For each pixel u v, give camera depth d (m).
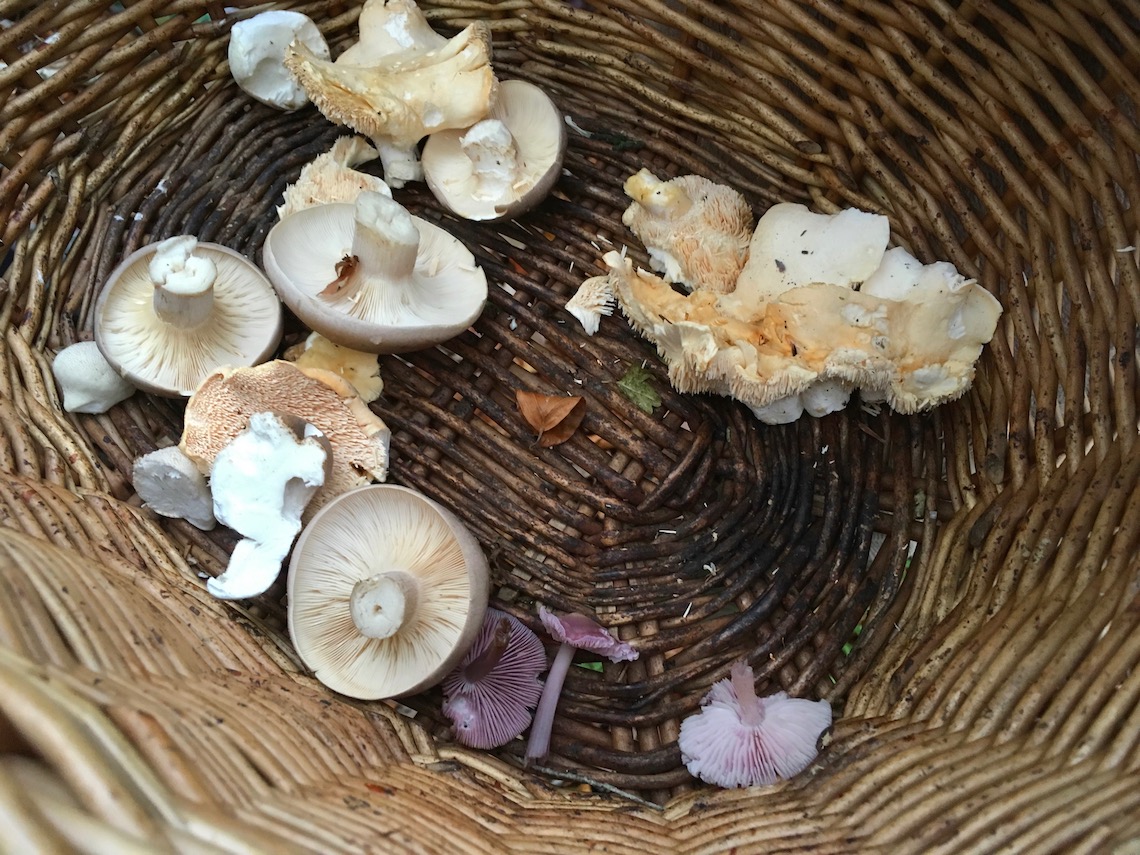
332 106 0.40
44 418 0.35
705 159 0.44
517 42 0.47
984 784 0.27
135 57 0.42
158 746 0.22
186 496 0.35
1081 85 0.35
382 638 0.32
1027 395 0.37
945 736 0.30
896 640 0.35
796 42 0.41
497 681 0.34
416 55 0.42
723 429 0.40
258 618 0.35
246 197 0.42
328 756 0.28
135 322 0.36
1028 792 0.26
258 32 0.42
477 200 0.42
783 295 0.37
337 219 0.39
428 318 0.38
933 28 0.37
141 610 0.30
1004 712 0.30
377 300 0.37
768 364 0.35
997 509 0.36
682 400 0.40
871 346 0.35
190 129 0.44
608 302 0.41
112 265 0.40
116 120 0.42
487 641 0.34
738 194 0.41
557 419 0.39
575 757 0.34
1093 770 0.27
